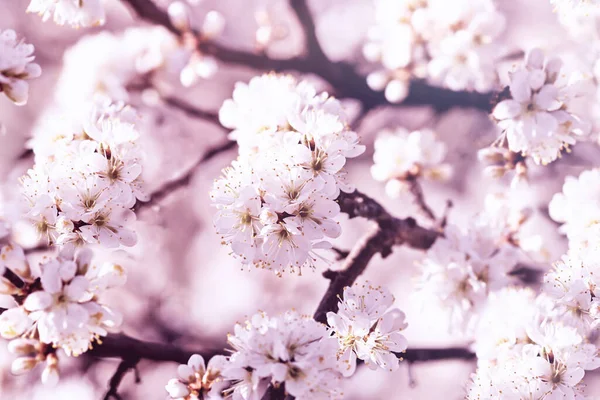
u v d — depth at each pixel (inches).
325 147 17.0
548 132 18.1
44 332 16.7
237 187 16.8
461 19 20.6
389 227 18.7
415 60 21.6
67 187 17.1
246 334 16.8
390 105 21.9
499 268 19.3
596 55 19.8
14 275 16.9
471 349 20.6
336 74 21.7
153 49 22.5
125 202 17.3
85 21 18.3
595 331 18.2
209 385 17.3
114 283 17.2
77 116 18.0
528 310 18.4
